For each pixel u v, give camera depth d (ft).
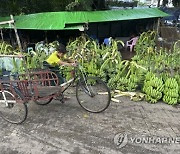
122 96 18.31
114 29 35.50
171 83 16.94
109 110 16.01
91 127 13.89
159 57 21.20
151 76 17.93
